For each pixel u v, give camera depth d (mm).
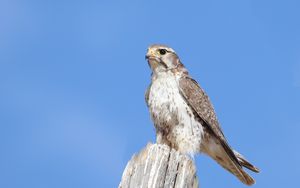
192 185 8367
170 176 8273
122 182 8211
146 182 8148
